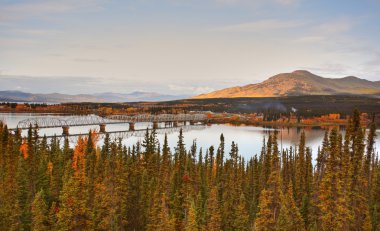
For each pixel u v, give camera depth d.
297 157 114.69
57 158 95.88
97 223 69.19
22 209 73.25
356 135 64.06
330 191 59.50
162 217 64.88
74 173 77.31
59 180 81.12
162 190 76.75
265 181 90.44
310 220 68.19
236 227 70.62
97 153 114.94
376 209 68.31
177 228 72.00
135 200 86.06
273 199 66.25
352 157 64.25
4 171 84.81
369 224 61.78
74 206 64.19
